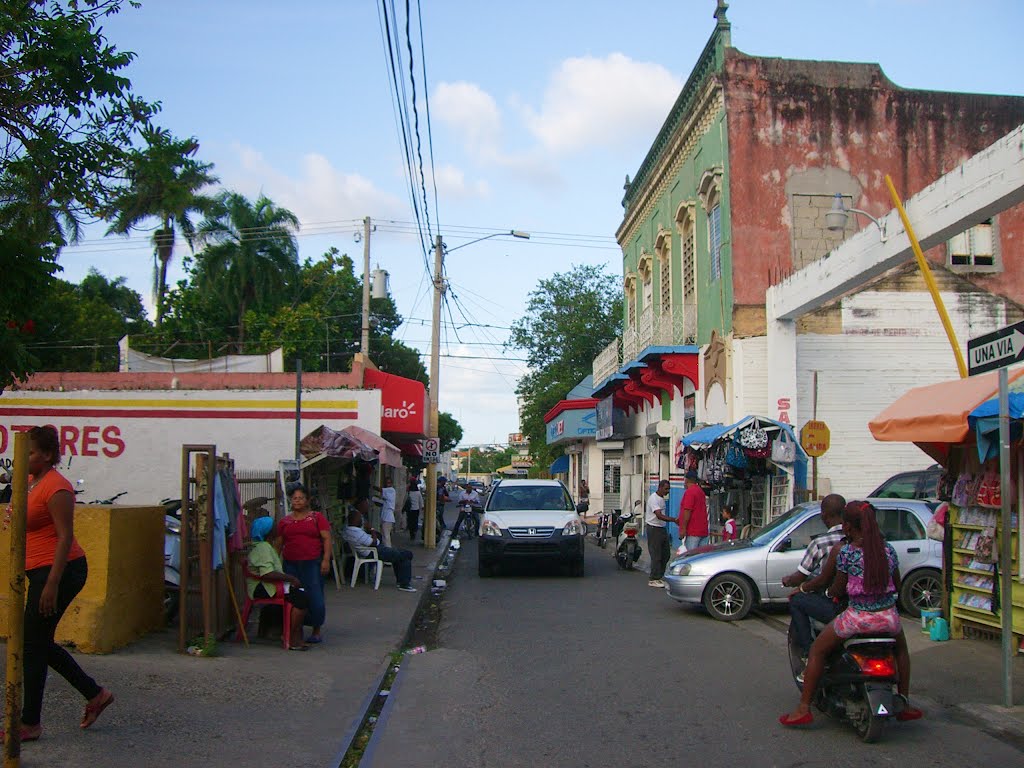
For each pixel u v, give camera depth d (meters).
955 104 21.20
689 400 23.61
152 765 5.66
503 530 17.95
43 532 5.94
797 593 7.50
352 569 17.17
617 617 12.91
